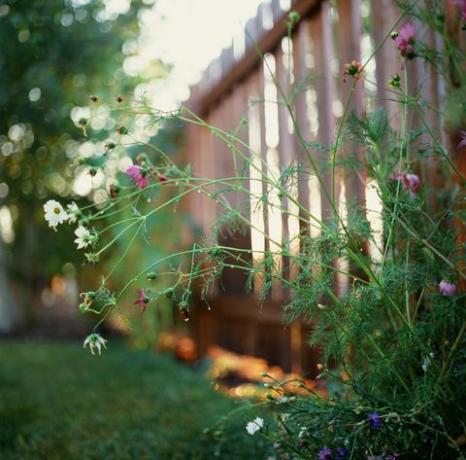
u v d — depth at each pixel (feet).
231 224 5.11
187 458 6.05
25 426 7.32
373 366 4.20
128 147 11.27
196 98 13.14
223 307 11.71
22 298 16.63
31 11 9.97
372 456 3.75
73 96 11.84
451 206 4.33
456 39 5.06
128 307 12.92
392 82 4.30
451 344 4.25
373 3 6.80
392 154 4.79
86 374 10.53
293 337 9.35
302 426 3.98
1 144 11.45
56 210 4.14
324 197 7.07
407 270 4.13
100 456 6.23
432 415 3.84
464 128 4.73
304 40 8.76
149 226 11.55
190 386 9.50
